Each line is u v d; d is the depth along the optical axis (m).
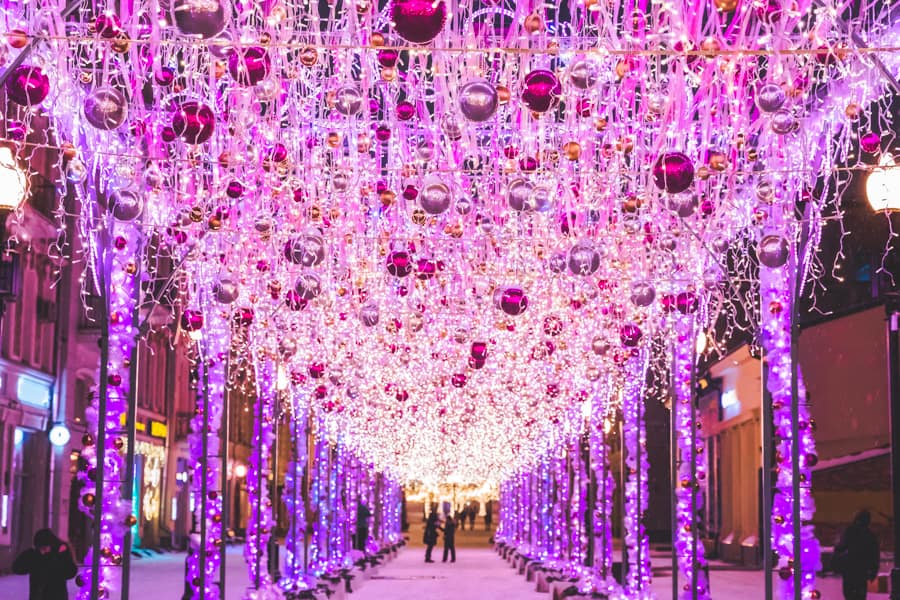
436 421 36.62
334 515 28.22
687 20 7.49
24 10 7.21
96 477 10.56
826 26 7.39
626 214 12.40
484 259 16.62
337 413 27.38
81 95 7.84
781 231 10.55
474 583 31.42
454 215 11.38
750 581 29.08
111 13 6.69
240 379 52.06
